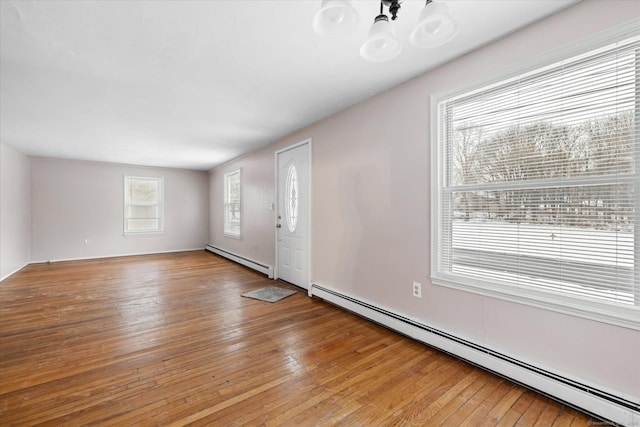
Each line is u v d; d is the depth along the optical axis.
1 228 4.45
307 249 3.86
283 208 4.45
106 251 6.53
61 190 6.02
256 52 2.05
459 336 2.14
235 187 6.25
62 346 2.32
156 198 7.19
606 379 1.51
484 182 2.04
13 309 3.19
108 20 1.67
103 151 5.32
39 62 2.12
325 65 2.24
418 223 2.43
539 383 1.71
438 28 1.19
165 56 2.08
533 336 1.78
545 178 1.75
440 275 2.26
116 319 2.91
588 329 1.57
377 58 1.31
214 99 2.89
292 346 2.34
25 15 1.60
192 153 5.58
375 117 2.81
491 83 1.95
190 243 7.60
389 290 2.69
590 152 1.59
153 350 2.27
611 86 1.51
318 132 3.58
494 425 1.48
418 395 1.72
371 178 2.86
